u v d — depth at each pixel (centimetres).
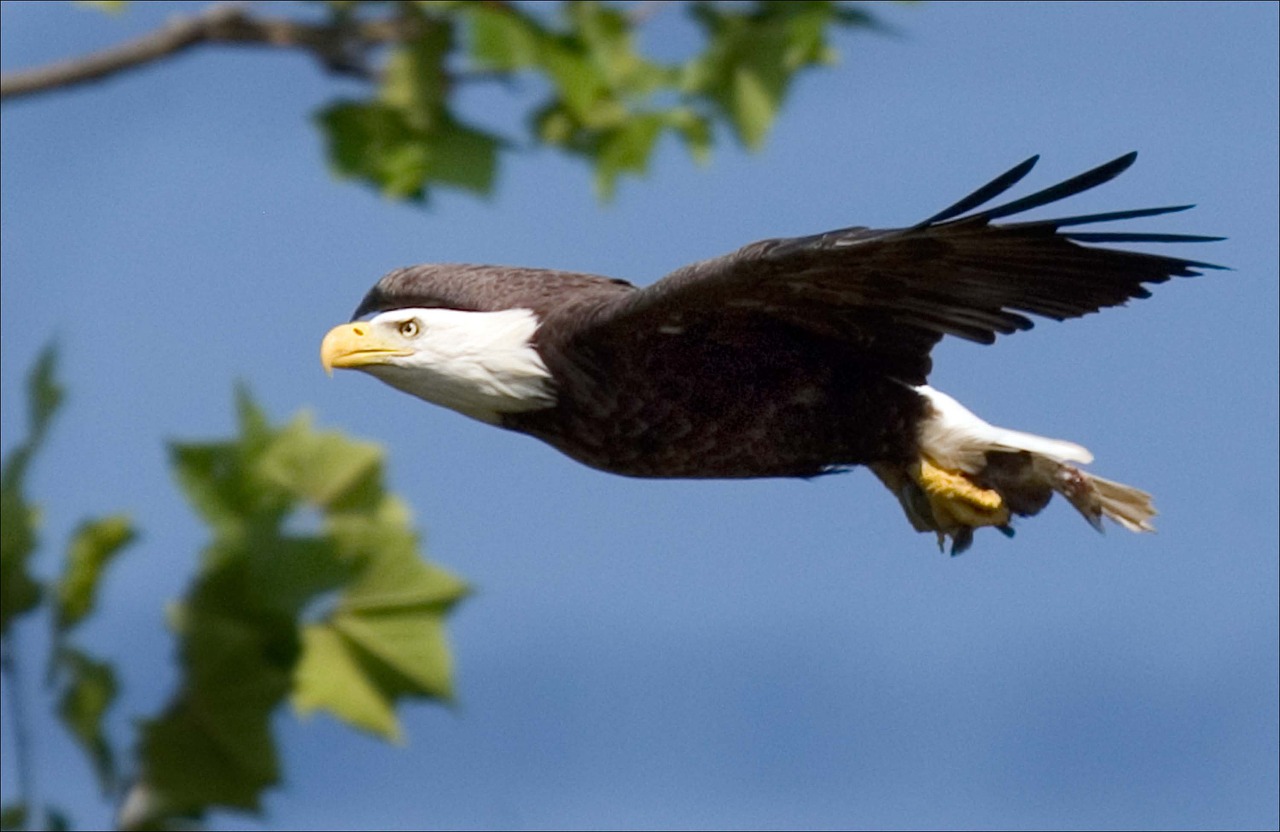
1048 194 920
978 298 1018
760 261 978
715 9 1081
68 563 688
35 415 687
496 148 1008
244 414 770
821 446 1130
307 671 771
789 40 1070
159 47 941
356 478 776
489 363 1143
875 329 1062
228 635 739
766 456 1136
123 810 715
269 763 731
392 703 789
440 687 790
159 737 722
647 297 1044
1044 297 1009
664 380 1104
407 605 788
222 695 732
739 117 1073
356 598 783
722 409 1110
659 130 1059
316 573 761
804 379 1098
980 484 1156
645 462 1153
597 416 1132
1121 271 987
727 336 1074
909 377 1096
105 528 691
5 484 679
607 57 1042
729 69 1070
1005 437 1148
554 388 1142
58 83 930
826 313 1047
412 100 995
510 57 1007
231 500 763
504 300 1230
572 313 1129
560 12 1050
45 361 691
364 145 998
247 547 752
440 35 999
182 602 750
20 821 679
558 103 1062
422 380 1165
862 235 948
